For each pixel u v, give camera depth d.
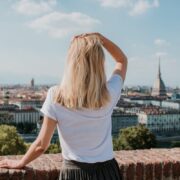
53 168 3.06
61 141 2.45
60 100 2.38
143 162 3.38
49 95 2.41
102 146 2.44
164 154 3.70
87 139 2.41
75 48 2.39
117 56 2.73
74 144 2.41
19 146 44.12
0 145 42.66
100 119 2.42
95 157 2.42
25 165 3.06
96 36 2.46
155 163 3.40
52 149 40.84
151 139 54.38
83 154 2.41
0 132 43.38
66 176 2.42
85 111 2.38
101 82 2.39
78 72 2.35
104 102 2.40
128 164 3.33
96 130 2.42
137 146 53.59
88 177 2.40
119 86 2.58
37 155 2.46
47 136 2.41
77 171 2.41
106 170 2.44
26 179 2.94
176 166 3.45
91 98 2.35
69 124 2.39
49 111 2.39
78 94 2.34
